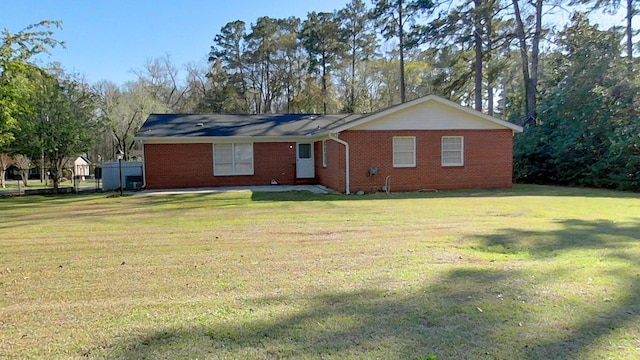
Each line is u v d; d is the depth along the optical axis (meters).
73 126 18.17
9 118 14.41
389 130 15.05
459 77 24.81
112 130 31.73
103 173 18.59
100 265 4.95
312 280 4.21
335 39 35.50
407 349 2.67
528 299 3.56
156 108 33.91
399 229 7.20
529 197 12.70
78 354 2.67
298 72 39.44
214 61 39.72
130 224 8.19
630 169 15.12
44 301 3.70
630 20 21.89
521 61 24.89
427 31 23.02
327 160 16.97
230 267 4.77
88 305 3.58
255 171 18.42
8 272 4.68
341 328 3.01
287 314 3.30
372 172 14.86
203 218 8.84
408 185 15.27
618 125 16.23
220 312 3.37
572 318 3.13
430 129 15.35
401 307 3.42
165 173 17.56
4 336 2.95
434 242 6.05
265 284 4.11
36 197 15.23
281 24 38.72
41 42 15.45
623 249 5.38
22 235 7.07
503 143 15.93
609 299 3.52
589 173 16.52
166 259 5.20
